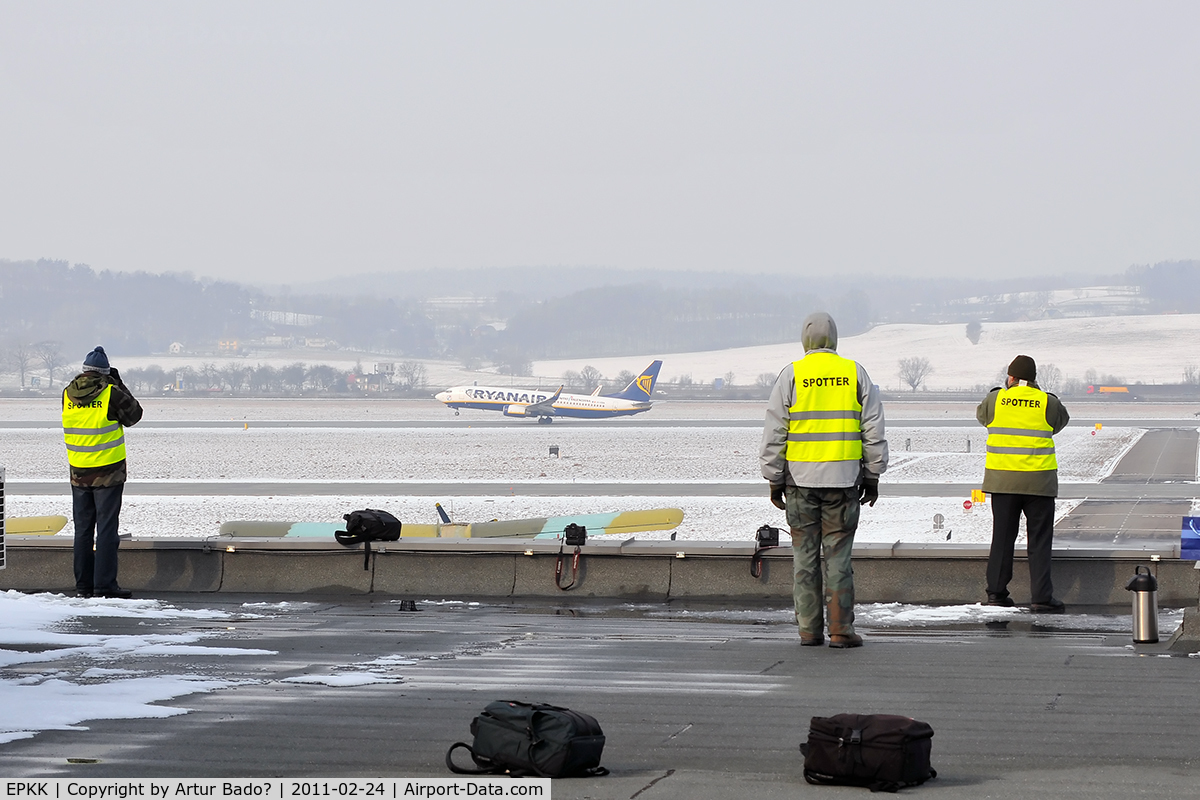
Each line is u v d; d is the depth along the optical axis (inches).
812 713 641.6
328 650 869.8
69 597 1204.5
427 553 1272.1
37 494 4995.1
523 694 696.4
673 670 779.4
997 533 1132.5
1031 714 634.8
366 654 849.5
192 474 6520.7
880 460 925.8
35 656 832.3
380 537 1277.1
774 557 1204.5
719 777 508.4
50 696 683.4
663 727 608.1
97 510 1236.5
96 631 978.1
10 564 1341.0
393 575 1270.9
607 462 7632.9
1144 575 898.7
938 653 856.9
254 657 836.6
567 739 504.7
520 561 1254.9
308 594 1274.6
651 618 1075.3
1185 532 1120.8
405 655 842.8
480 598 1237.7
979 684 724.7
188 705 661.3
